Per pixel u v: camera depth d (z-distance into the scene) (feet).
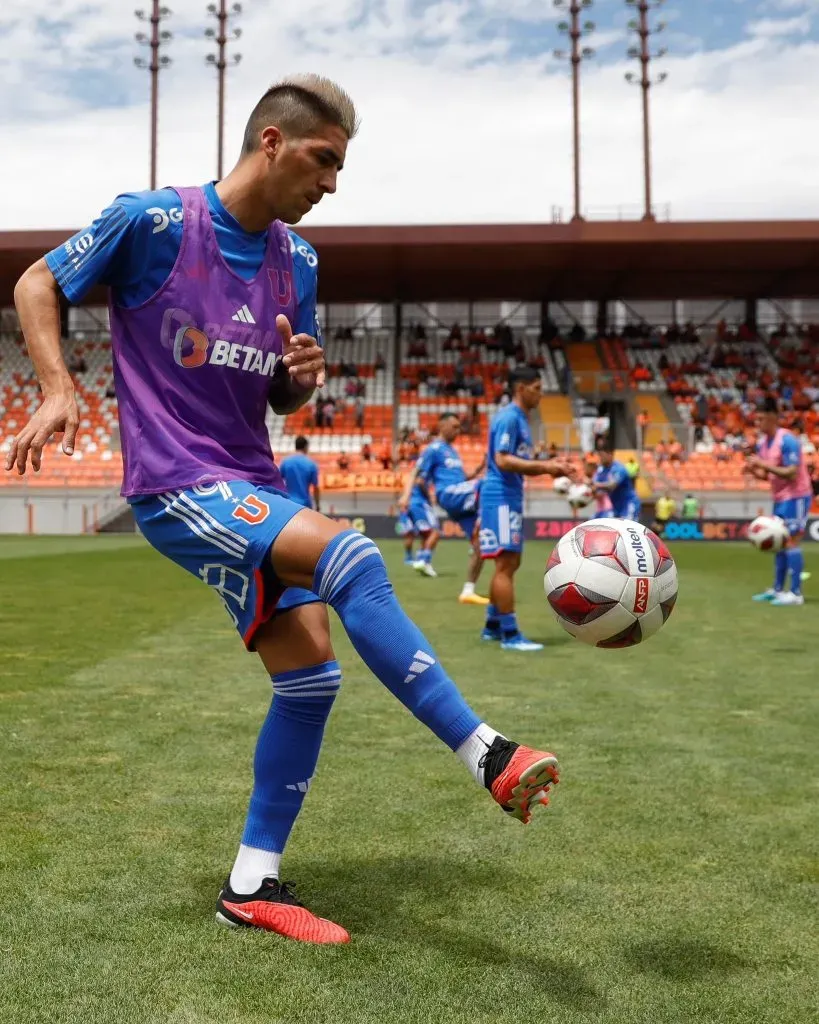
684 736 12.95
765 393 107.04
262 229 7.34
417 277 109.29
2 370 113.70
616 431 110.01
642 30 107.45
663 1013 5.65
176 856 8.16
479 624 25.79
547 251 99.66
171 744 12.09
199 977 6.01
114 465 97.45
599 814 9.48
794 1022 5.59
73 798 9.78
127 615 26.71
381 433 103.09
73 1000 5.69
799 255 101.81
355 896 7.38
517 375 20.68
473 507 30.94
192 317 7.03
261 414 7.61
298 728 7.21
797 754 11.98
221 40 115.34
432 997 5.79
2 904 7.12
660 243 97.25
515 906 7.21
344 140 7.09
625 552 7.73
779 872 7.98
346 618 6.45
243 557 6.68
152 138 112.78
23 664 18.38
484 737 6.14
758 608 30.68
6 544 70.79
